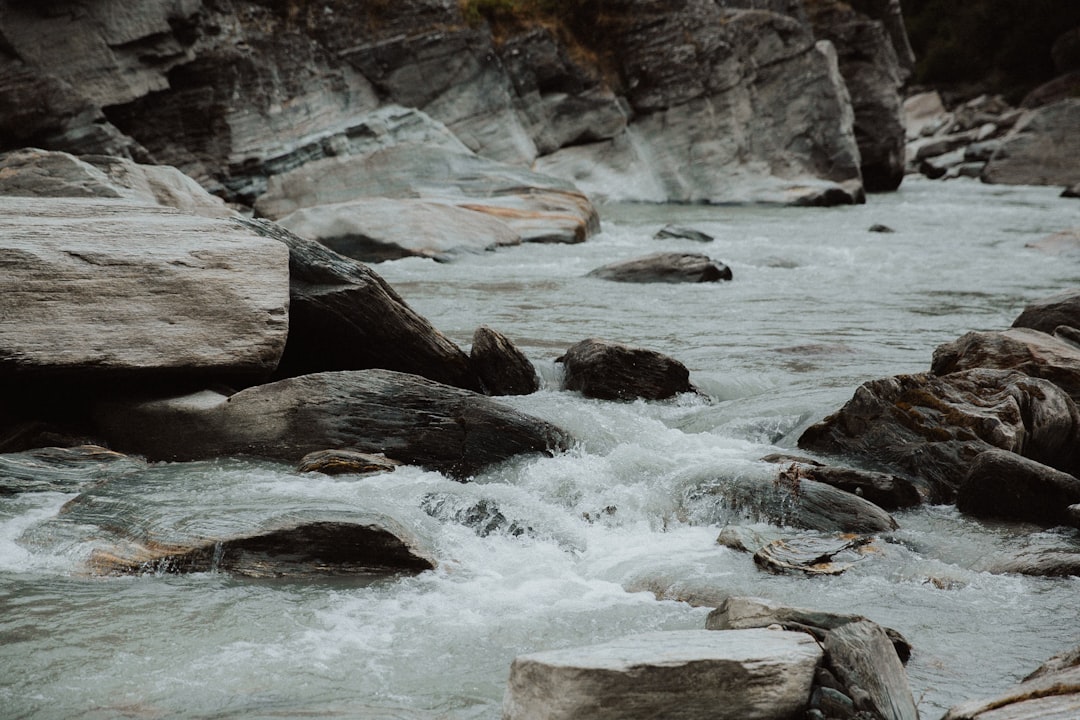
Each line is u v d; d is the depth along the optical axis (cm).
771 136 3388
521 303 1414
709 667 417
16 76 2183
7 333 773
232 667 493
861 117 3941
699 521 720
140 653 504
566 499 730
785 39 3397
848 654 441
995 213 2855
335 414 791
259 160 2477
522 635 538
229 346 838
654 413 926
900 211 2939
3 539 635
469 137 2850
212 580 598
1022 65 5934
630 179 3155
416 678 488
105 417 822
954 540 692
